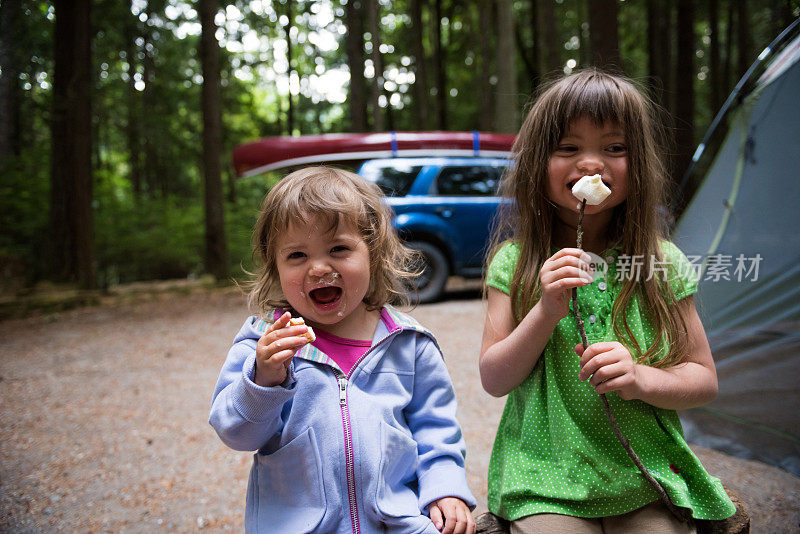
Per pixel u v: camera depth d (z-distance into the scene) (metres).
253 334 1.56
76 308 9.54
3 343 6.88
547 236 1.55
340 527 1.44
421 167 7.80
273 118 32.94
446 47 23.20
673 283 1.51
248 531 1.49
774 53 3.13
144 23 21.44
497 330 1.59
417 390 1.66
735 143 3.26
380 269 1.65
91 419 4.02
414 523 1.41
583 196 1.29
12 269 11.41
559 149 1.48
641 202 1.47
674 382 1.39
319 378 1.51
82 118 11.03
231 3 21.72
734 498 1.72
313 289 1.43
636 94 1.47
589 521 1.41
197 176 27.55
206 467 3.19
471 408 3.91
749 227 2.99
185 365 5.52
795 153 2.88
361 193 1.58
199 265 16.34
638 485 1.41
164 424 3.89
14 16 13.16
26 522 2.60
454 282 10.48
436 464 1.55
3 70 14.09
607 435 1.47
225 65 23.64
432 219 7.56
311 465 1.44
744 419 2.94
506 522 1.57
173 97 22.73
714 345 3.04
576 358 1.50
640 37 17.70
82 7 10.94
